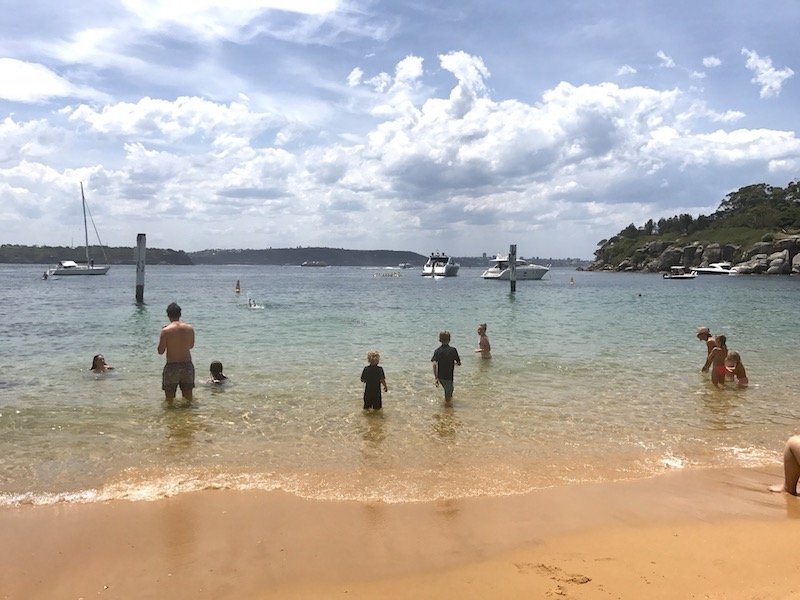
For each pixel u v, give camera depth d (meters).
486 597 4.22
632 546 5.11
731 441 8.62
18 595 4.23
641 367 14.79
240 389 11.84
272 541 5.17
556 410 10.34
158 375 13.21
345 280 104.69
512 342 19.59
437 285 81.00
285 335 21.12
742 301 45.41
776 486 6.69
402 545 5.11
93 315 28.80
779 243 137.00
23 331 21.83
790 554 4.92
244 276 128.88
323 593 4.29
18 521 5.57
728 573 4.57
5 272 124.06
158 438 8.46
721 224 178.00
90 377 12.95
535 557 4.89
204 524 5.52
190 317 28.59
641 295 55.16
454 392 11.73
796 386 12.68
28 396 11.06
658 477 7.07
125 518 5.65
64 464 7.28
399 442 8.38
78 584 4.40
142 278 36.06
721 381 12.69
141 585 4.39
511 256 51.94
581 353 17.08
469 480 6.85
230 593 4.28
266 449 8.00
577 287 77.62
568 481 6.88
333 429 9.04
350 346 18.25
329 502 6.12
